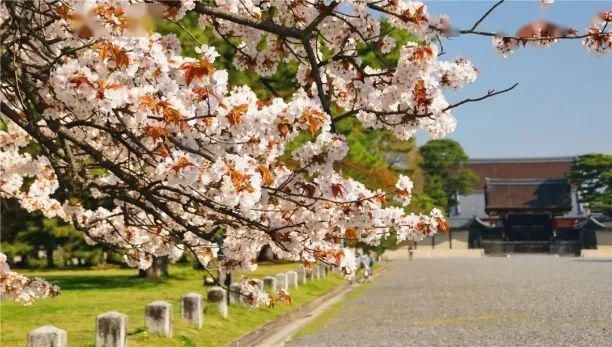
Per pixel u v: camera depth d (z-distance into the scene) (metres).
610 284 36.03
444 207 112.44
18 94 6.32
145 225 8.16
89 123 6.30
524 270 56.06
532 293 30.16
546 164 150.62
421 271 57.81
